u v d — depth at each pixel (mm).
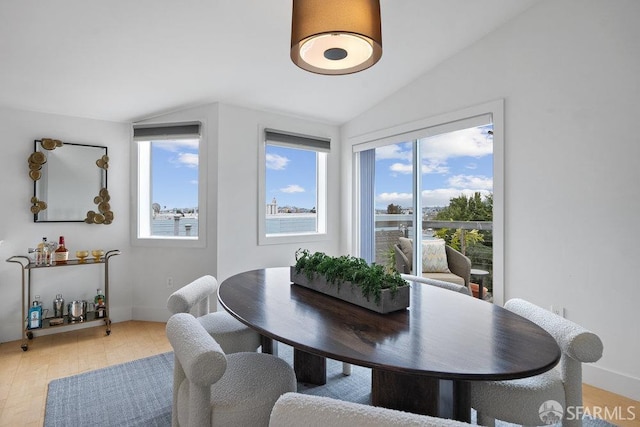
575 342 1220
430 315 1497
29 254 3244
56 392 2254
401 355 1083
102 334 3332
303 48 1599
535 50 2666
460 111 3164
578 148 2438
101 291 3607
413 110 3600
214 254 3607
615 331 2273
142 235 3830
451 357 1069
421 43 3035
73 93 3082
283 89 3523
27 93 2998
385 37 2924
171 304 1822
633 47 2199
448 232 3418
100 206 3580
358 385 2361
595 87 2357
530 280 2693
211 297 3607
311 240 4297
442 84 3326
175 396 1469
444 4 2609
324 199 4480
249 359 1558
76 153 3479
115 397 2201
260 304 1665
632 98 2203
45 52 2520
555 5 2553
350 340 1209
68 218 3432
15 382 2383
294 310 1568
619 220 2258
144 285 3771
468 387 1278
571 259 2475
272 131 3951
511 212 2812
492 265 3002
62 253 3199
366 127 4164
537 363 1031
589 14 2383
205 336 1269
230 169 3688
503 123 2854
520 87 2754
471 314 1512
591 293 2381
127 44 2568
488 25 2873
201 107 3668
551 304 2574
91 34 2416
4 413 2014
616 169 2268
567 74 2492
